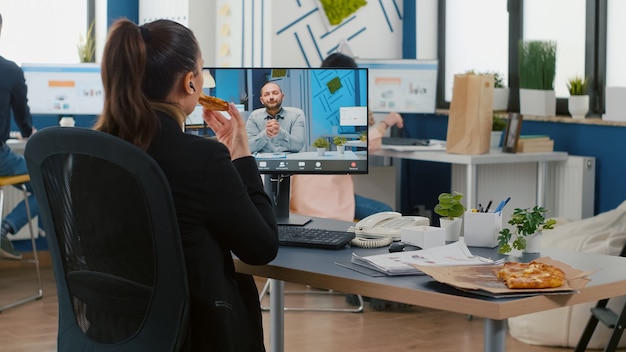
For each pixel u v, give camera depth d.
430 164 6.58
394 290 2.07
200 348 2.09
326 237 2.63
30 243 6.29
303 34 6.07
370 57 6.46
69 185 2.04
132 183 1.96
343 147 3.06
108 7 6.43
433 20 6.61
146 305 2.03
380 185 6.11
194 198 2.06
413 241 2.59
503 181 5.71
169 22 2.14
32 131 5.43
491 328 2.01
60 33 6.48
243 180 2.30
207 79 3.02
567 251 2.57
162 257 1.98
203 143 2.10
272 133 3.04
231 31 6.11
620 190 5.15
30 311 4.94
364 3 6.35
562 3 5.66
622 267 2.32
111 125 2.07
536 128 5.68
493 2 6.20
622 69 5.30
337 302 5.14
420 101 6.02
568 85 5.50
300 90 3.05
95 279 2.09
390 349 4.20
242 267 2.40
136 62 2.04
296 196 4.84
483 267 2.18
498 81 5.99
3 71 5.12
